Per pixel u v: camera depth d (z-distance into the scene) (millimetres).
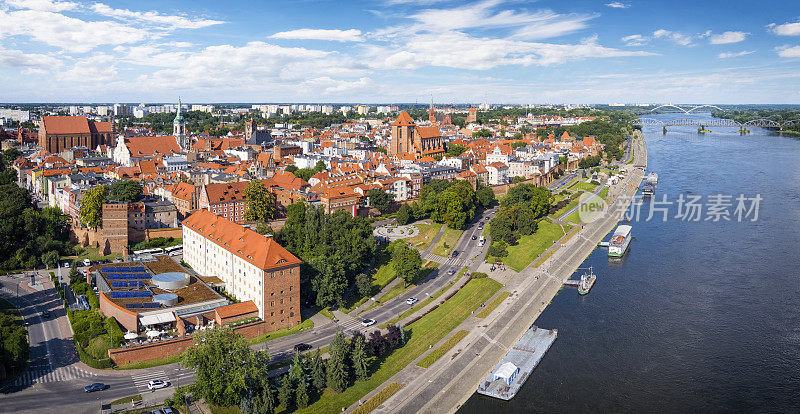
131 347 189750
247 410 164750
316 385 179125
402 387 183500
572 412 174625
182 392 167125
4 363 176750
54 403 165875
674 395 182750
